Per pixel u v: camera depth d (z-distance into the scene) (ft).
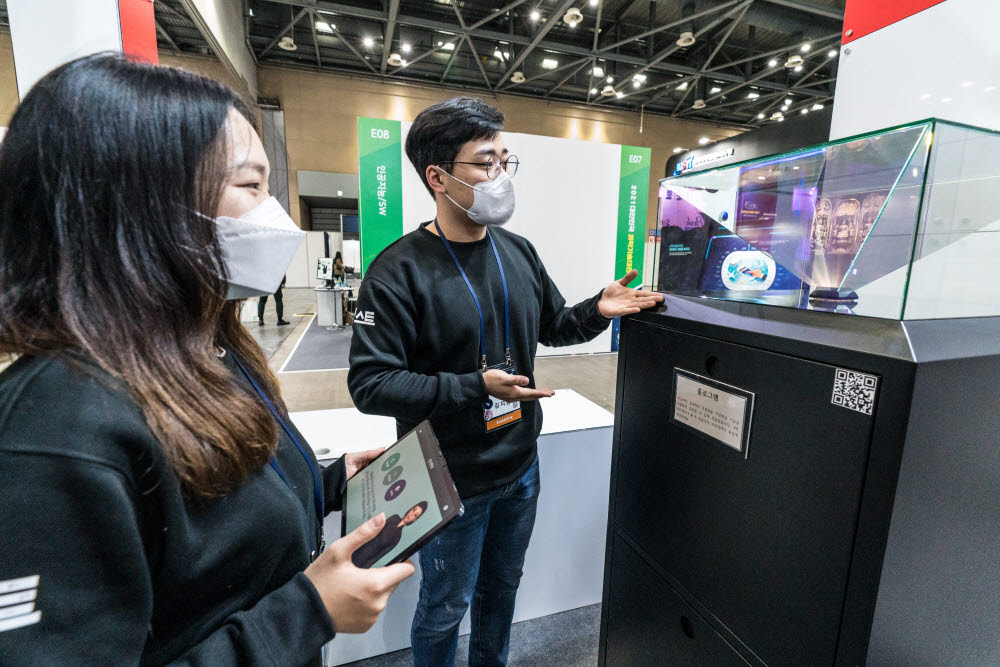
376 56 28.45
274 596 1.36
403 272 2.84
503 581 3.55
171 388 1.19
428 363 2.97
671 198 2.85
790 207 2.11
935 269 1.59
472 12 23.04
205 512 1.29
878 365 1.40
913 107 2.80
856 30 3.14
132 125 1.13
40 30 2.66
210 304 1.32
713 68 26.07
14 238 1.11
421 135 2.79
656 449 2.48
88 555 1.01
